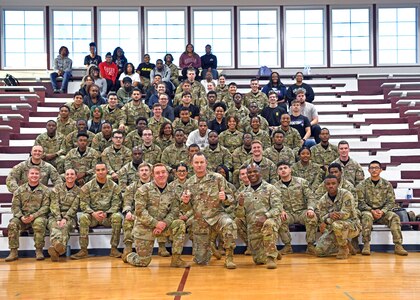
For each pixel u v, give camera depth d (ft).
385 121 47.50
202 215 26.89
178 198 27.35
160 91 41.32
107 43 61.77
